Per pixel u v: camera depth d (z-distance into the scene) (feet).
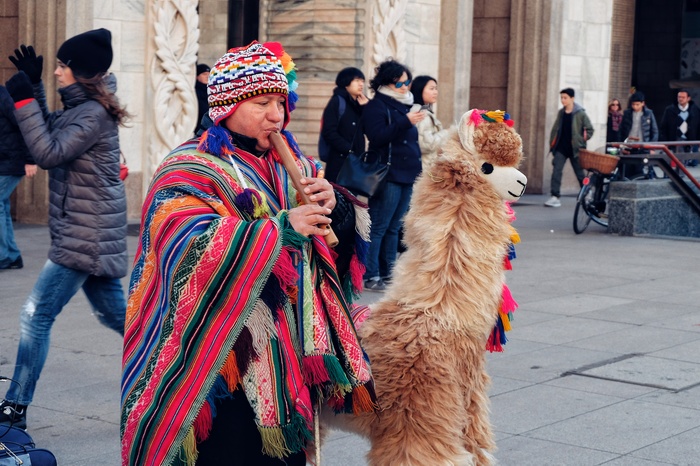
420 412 11.14
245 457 10.20
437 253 11.58
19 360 15.83
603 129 64.54
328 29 46.44
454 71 51.47
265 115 10.21
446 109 51.78
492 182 11.76
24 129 15.64
